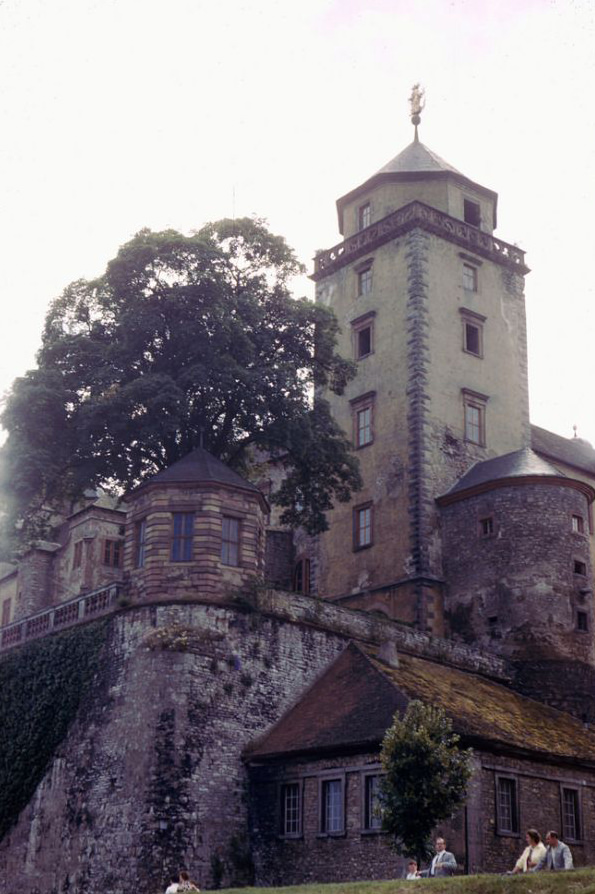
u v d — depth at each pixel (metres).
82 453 43.91
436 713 31.14
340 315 56.91
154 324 43.22
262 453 60.56
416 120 59.59
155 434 42.28
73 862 36.25
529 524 47.38
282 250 46.62
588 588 47.53
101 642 38.94
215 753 36.06
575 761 38.16
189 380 42.38
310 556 54.78
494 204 58.72
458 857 33.00
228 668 37.34
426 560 49.19
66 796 37.59
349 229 58.47
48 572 62.22
